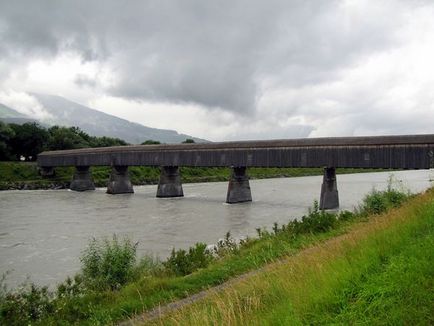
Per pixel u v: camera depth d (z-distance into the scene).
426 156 51.66
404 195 22.62
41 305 12.79
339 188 85.94
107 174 122.75
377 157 55.44
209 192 88.81
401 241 7.48
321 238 16.44
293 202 65.81
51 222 47.59
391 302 4.86
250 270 13.84
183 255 18.31
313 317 5.37
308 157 61.66
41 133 131.62
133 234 38.88
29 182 104.81
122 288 14.81
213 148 73.75
